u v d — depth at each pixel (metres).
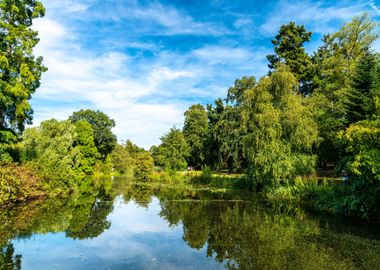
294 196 21.98
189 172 44.53
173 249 10.13
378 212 14.22
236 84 38.16
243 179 30.47
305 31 44.03
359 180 14.30
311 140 23.36
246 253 9.71
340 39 33.28
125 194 26.78
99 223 14.13
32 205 18.36
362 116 17.44
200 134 59.47
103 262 8.69
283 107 24.42
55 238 11.21
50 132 38.03
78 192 27.09
